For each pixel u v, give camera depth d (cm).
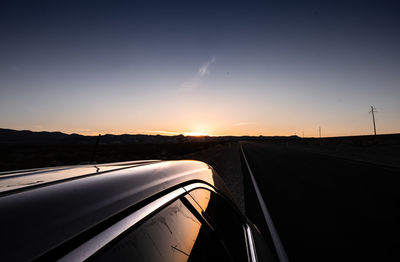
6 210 51
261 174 996
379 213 483
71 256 49
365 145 3503
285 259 306
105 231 63
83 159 2056
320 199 592
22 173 101
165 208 96
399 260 303
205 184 152
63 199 65
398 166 1210
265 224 423
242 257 136
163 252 81
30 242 43
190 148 3659
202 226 116
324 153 2292
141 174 110
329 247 337
